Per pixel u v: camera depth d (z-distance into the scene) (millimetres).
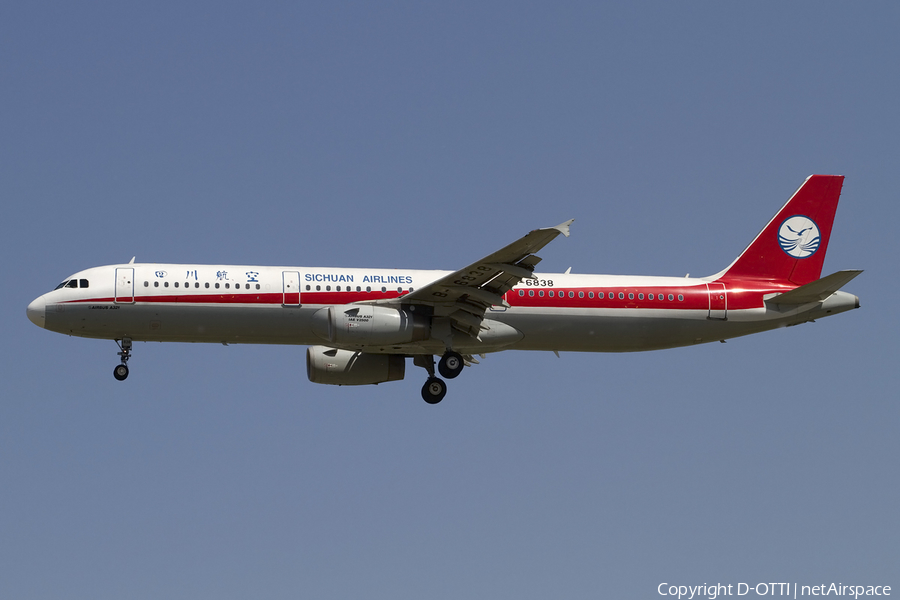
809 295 132250
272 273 121688
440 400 126562
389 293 122750
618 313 128625
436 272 126688
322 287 121562
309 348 130625
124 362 122062
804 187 141500
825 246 140500
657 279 132875
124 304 117625
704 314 131625
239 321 119500
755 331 134625
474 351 126812
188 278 119500
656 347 132875
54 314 117000
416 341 120250
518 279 115625
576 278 129500
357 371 129375
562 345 129250
